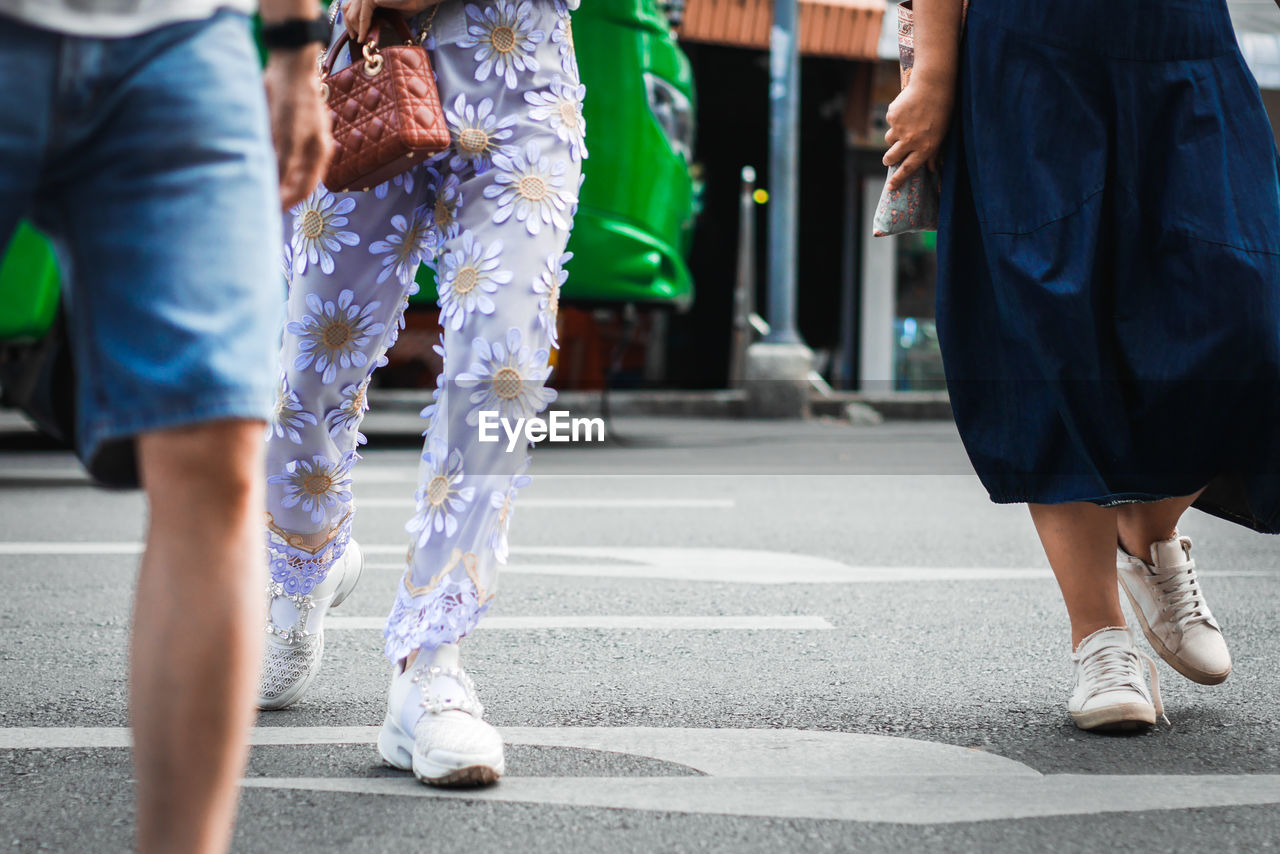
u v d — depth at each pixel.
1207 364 2.96
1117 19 3.08
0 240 1.64
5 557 5.82
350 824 2.50
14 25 1.59
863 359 20.95
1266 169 3.10
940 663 3.96
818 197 21.81
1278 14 17.45
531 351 2.93
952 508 7.79
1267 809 2.62
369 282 3.10
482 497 2.88
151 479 1.68
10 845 2.38
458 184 2.99
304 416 3.17
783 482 9.20
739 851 2.37
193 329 1.61
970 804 2.65
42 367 8.08
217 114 1.67
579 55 9.57
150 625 1.69
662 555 6.01
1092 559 3.24
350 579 3.49
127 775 2.82
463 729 2.76
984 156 3.15
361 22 2.92
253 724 3.26
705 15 17.28
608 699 3.52
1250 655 4.07
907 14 3.44
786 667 3.90
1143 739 3.15
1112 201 3.08
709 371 21.98
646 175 9.80
